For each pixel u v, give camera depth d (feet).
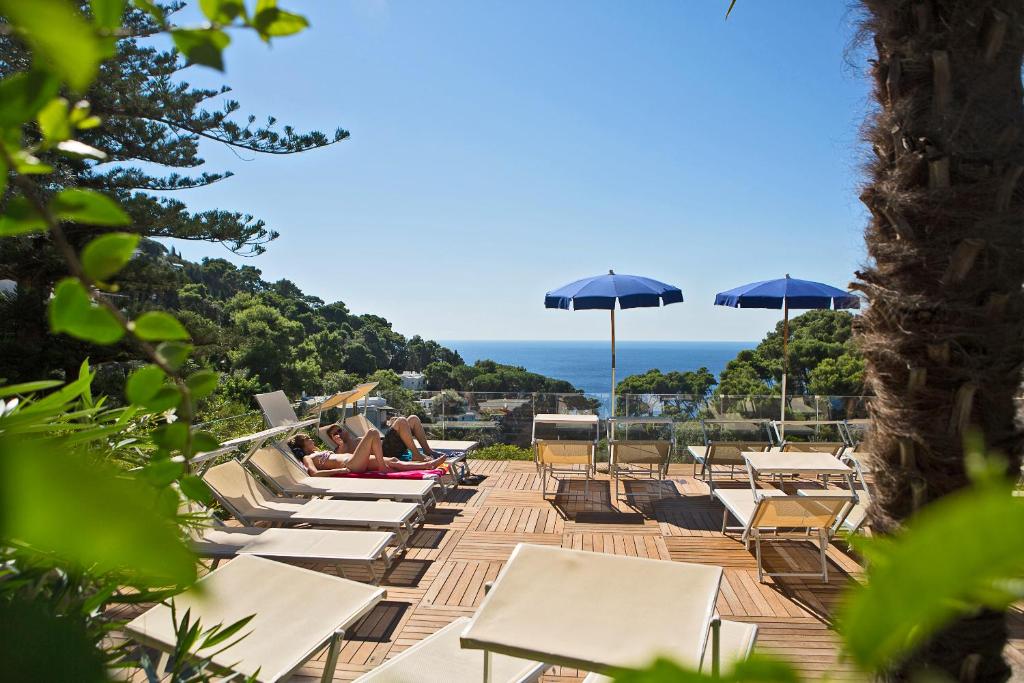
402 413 33.55
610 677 0.67
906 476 5.53
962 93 5.34
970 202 5.32
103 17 1.10
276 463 21.83
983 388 5.32
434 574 17.10
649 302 28.45
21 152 1.20
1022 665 7.38
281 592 10.30
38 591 2.87
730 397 29.27
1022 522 0.46
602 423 30.50
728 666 0.63
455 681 9.61
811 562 17.95
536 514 22.49
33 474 0.52
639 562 10.12
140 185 36.22
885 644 0.50
